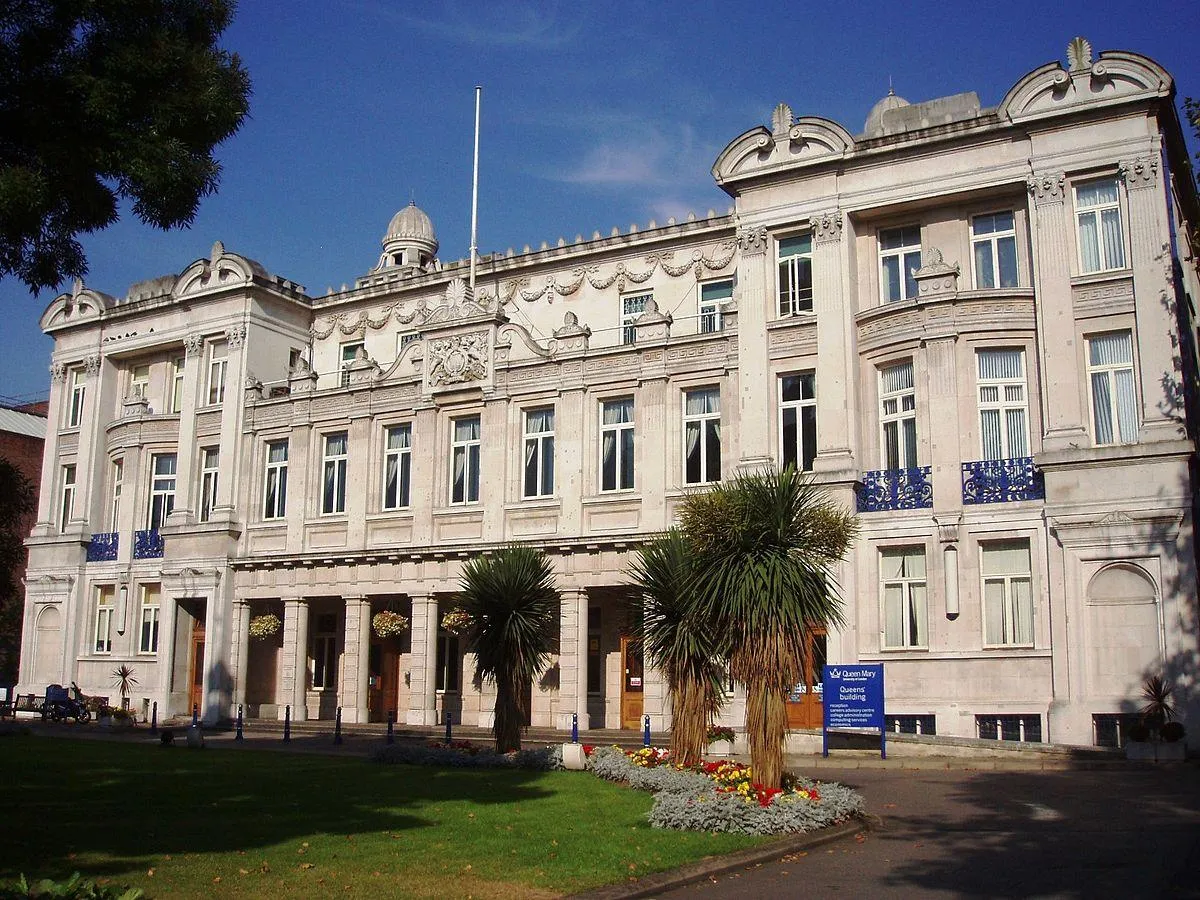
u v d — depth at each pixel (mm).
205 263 40969
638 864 11914
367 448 36531
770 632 15430
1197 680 23547
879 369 28781
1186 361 26375
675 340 31484
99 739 30656
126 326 43500
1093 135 26594
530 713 32562
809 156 29609
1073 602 25031
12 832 13219
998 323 27125
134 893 9539
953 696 26141
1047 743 23906
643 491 31281
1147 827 14273
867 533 27766
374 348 40344
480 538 33844
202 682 38406
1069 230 26672
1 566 23312
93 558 42844
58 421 45156
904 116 30453
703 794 15211
